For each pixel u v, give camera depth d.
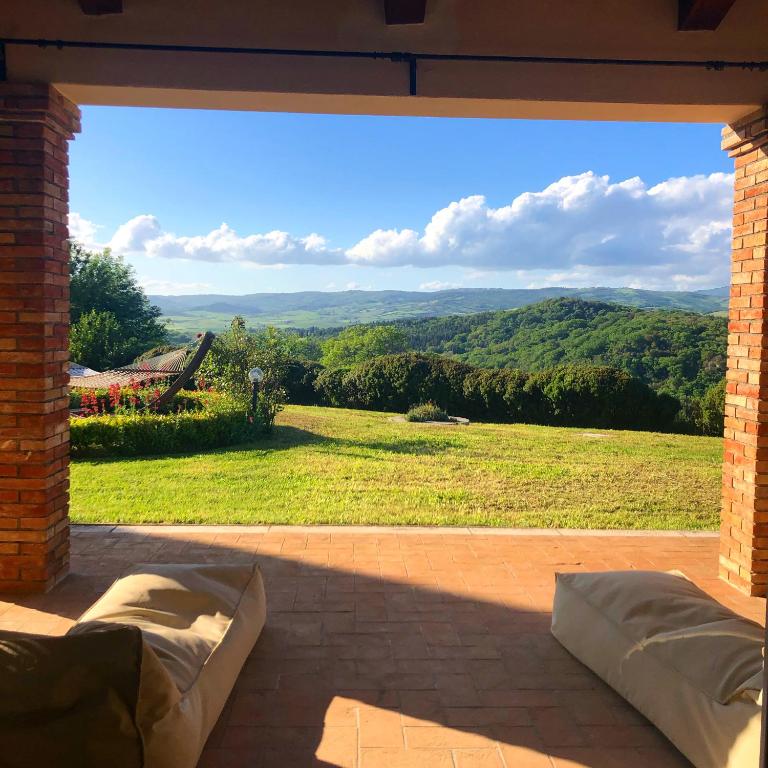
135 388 10.88
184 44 3.60
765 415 3.84
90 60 3.58
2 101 3.58
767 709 1.49
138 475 7.51
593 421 14.93
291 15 3.62
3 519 3.79
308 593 3.83
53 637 1.71
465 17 3.66
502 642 3.26
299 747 2.39
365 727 2.52
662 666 2.49
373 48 3.66
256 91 3.63
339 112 3.98
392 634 3.32
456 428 12.78
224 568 3.15
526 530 5.22
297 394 18.02
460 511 5.93
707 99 3.73
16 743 1.65
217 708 2.40
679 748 2.36
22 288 3.72
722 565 4.20
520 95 3.69
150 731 1.79
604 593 3.04
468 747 2.41
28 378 3.74
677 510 6.17
